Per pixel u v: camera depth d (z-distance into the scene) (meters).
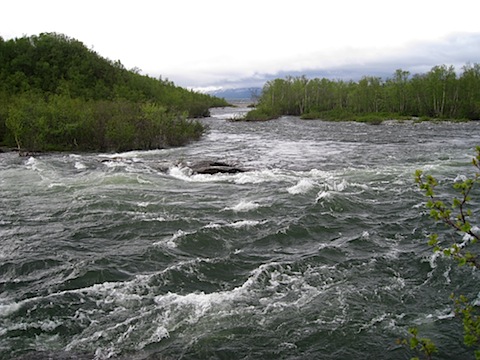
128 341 7.90
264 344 7.85
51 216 14.85
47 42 65.62
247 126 57.41
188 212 15.12
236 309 8.92
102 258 11.30
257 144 36.25
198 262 11.02
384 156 27.69
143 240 12.70
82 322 8.50
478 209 15.06
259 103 100.38
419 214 14.66
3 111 35.56
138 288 9.84
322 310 8.88
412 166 23.30
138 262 11.24
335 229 13.52
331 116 75.50
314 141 38.09
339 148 32.62
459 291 9.59
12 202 16.61
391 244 12.33
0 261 11.30
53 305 9.05
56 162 25.09
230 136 43.53
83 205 15.88
